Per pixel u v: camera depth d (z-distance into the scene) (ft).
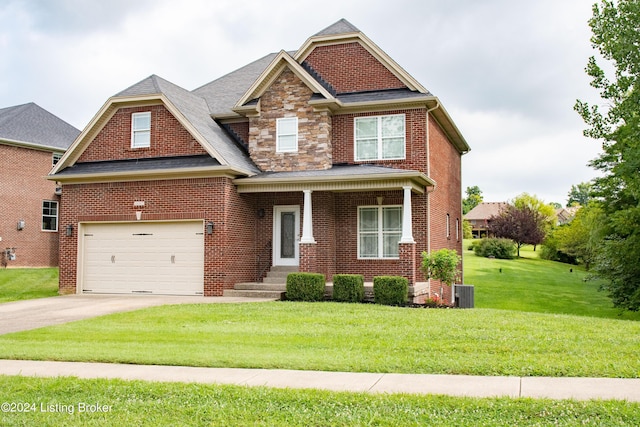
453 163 89.61
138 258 68.44
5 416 22.58
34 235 105.91
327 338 37.37
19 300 65.31
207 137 67.31
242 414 22.13
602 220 90.79
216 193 65.10
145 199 67.92
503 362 29.55
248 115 72.59
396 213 68.33
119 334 40.06
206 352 33.22
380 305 55.62
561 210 286.25
